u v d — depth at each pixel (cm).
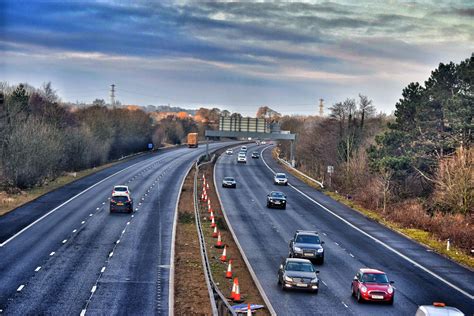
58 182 10362
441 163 7731
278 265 4791
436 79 9381
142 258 4703
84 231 5812
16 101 12525
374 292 3662
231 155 19462
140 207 7700
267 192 10062
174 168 13862
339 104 14725
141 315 3177
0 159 9450
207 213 7519
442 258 5391
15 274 4009
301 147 16238
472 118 8425
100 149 14725
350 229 6794
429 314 2803
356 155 10950
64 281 3869
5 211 6950
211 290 3647
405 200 8312
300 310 3462
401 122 9775
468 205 7162
